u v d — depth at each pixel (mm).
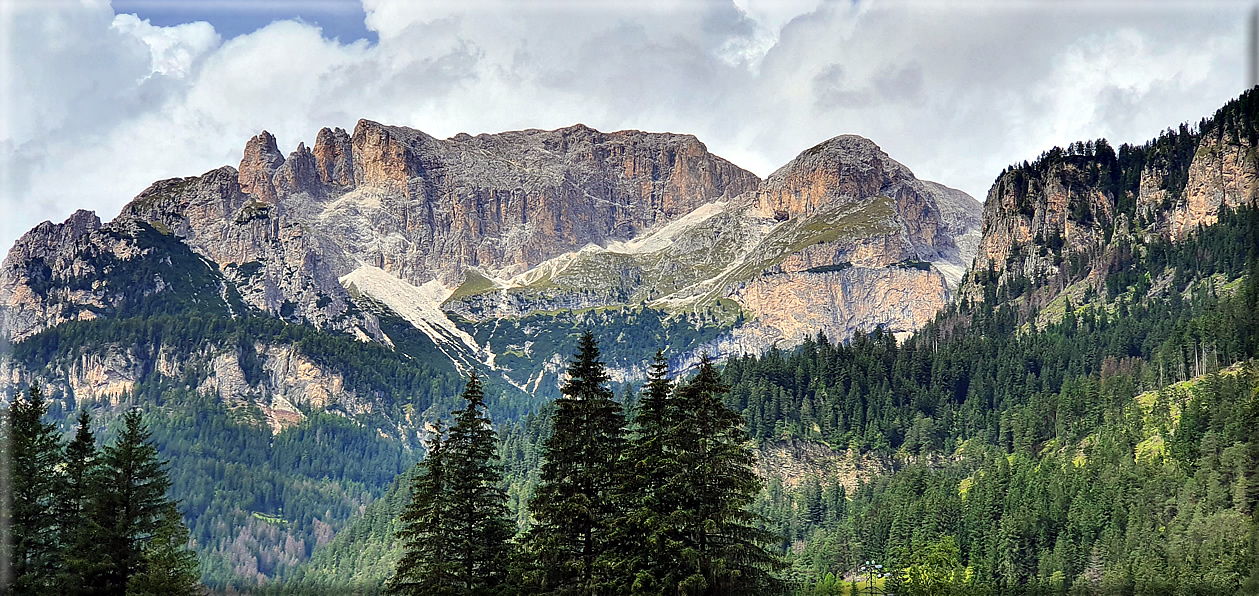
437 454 123125
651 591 105438
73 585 128250
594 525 112812
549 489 115000
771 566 110062
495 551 121000
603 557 109500
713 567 105875
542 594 112688
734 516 108062
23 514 129125
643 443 111188
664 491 107812
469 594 118562
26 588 126625
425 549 121688
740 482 108750
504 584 118062
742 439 110250
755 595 107688
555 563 112562
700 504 108250
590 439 114000
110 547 132875
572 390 115375
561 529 113500
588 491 113875
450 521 121438
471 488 122000
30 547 128625
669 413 112062
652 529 106688
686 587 104188
